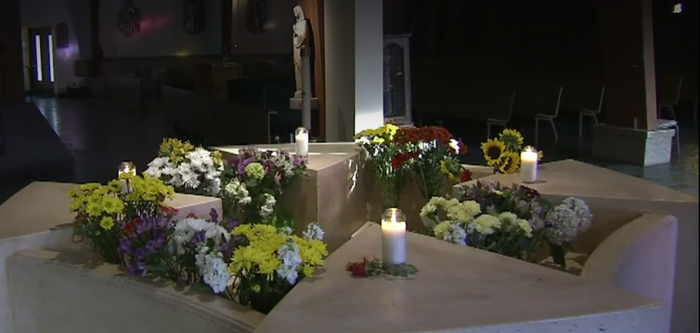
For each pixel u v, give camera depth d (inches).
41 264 77.3
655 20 309.4
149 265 69.2
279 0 497.0
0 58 369.1
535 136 274.4
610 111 238.4
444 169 114.8
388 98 191.8
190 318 63.8
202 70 391.9
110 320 72.2
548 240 83.0
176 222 76.4
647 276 79.1
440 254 73.7
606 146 239.0
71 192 81.9
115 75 486.3
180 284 68.1
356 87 171.9
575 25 365.7
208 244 69.1
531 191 88.9
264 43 507.2
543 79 327.0
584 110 284.0
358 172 129.2
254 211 116.1
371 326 54.8
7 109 308.5
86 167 245.4
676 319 87.7
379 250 75.2
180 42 519.8
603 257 72.6
